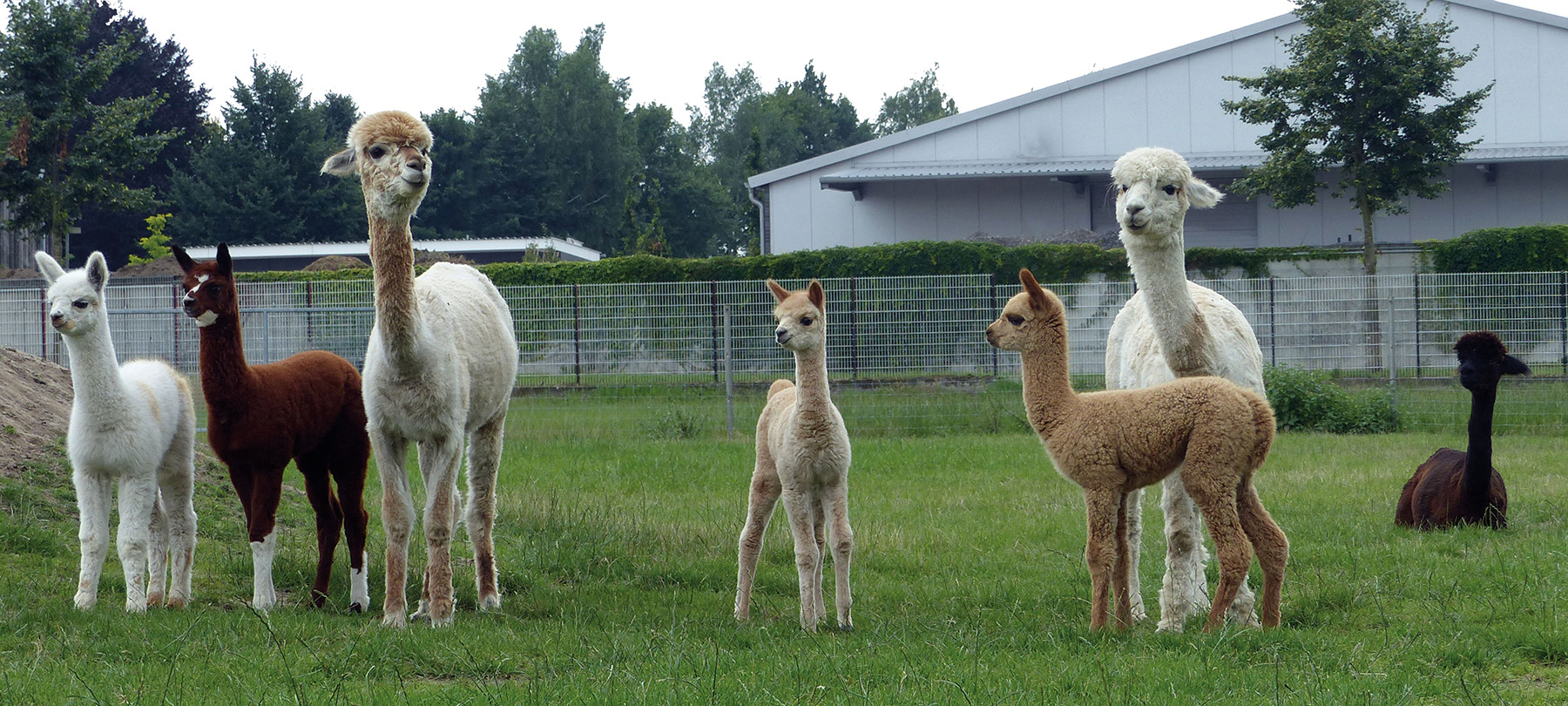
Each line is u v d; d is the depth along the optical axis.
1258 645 5.36
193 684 4.83
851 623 6.51
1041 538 9.13
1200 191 6.60
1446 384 18.39
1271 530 5.80
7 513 7.89
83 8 33.03
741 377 19.23
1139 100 33.53
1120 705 4.36
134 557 6.46
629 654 5.52
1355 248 27.09
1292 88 25.44
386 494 6.50
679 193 72.31
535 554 8.40
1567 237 24.55
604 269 26.03
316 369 7.25
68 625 5.84
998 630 6.13
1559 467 12.52
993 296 18.52
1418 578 6.87
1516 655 5.11
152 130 55.06
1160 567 8.11
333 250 42.44
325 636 5.88
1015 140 34.31
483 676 5.13
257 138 58.22
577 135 68.69
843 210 35.50
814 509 6.91
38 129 31.03
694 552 8.75
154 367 7.16
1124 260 23.84
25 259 39.72
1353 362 19.06
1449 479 8.98
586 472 13.13
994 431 17.45
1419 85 24.47
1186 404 5.65
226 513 9.15
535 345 19.47
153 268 35.97
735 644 5.95
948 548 8.84
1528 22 31.33
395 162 6.22
